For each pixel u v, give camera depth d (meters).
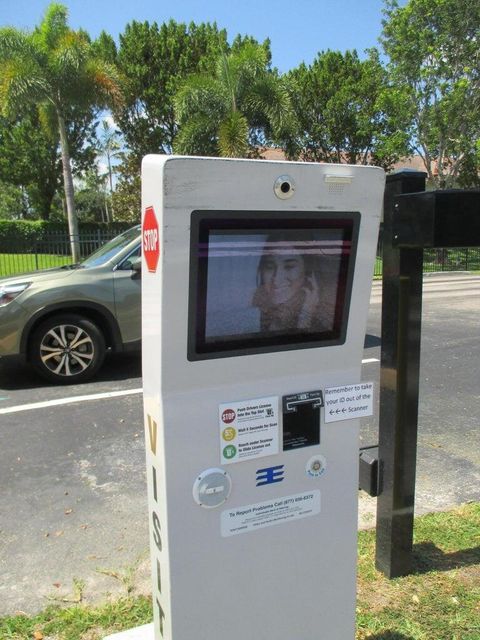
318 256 1.72
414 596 2.45
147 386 1.66
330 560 1.89
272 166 1.56
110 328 6.07
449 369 6.59
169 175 1.43
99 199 55.88
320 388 1.80
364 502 3.40
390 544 2.55
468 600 2.43
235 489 1.70
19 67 17.62
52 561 2.83
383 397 2.52
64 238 21.14
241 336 1.64
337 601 1.92
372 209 1.76
